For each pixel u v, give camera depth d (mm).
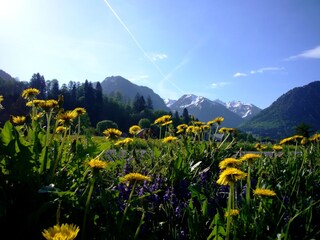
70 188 436
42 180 436
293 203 557
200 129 990
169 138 851
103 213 405
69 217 376
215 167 788
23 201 385
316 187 686
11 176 396
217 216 394
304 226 477
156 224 467
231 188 369
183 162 679
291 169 766
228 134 921
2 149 415
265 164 855
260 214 462
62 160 513
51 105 513
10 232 360
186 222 479
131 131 889
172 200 531
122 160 694
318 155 914
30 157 415
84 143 676
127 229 367
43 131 569
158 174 627
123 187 515
